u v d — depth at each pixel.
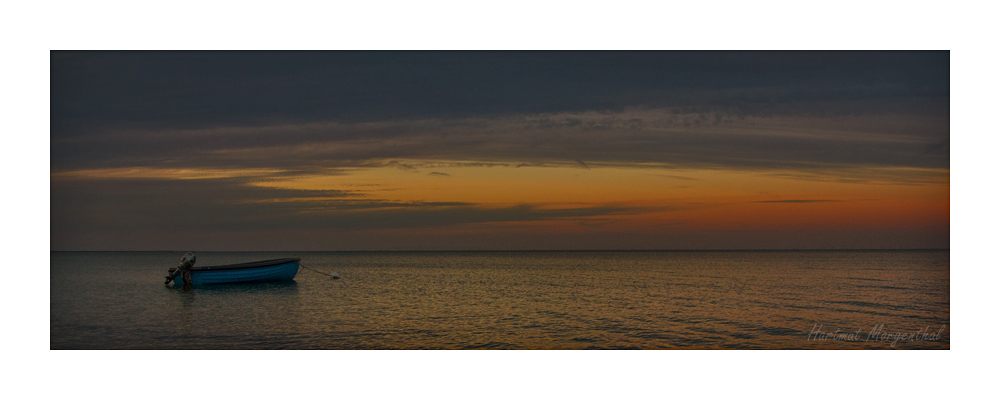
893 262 86.69
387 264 94.19
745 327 24.41
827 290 39.88
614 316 27.41
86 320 24.86
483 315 27.58
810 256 119.25
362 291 39.12
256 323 24.45
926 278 51.50
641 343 21.22
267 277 40.31
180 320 24.98
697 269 70.12
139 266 75.44
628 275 58.50
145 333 22.11
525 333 22.84
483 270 71.12
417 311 28.91
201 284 38.28
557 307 30.81
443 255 158.00
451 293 38.41
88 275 54.09
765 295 36.78
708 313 28.28
